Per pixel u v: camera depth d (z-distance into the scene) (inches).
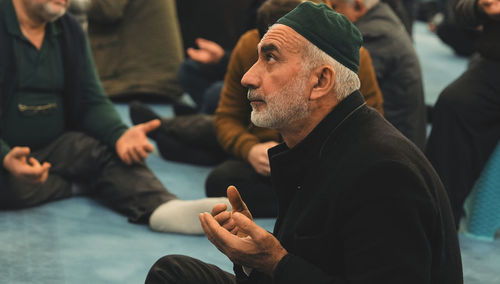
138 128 140.6
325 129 67.9
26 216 132.2
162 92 223.1
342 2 141.5
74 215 134.6
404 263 60.1
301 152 68.7
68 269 109.5
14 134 135.8
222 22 212.8
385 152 63.3
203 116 170.2
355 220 62.2
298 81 67.0
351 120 67.7
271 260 66.2
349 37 67.7
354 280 61.4
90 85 145.5
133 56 225.0
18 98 134.4
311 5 67.7
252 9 169.2
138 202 134.3
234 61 131.5
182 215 127.1
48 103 138.5
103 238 123.4
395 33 148.6
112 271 109.8
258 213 135.3
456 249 68.0
